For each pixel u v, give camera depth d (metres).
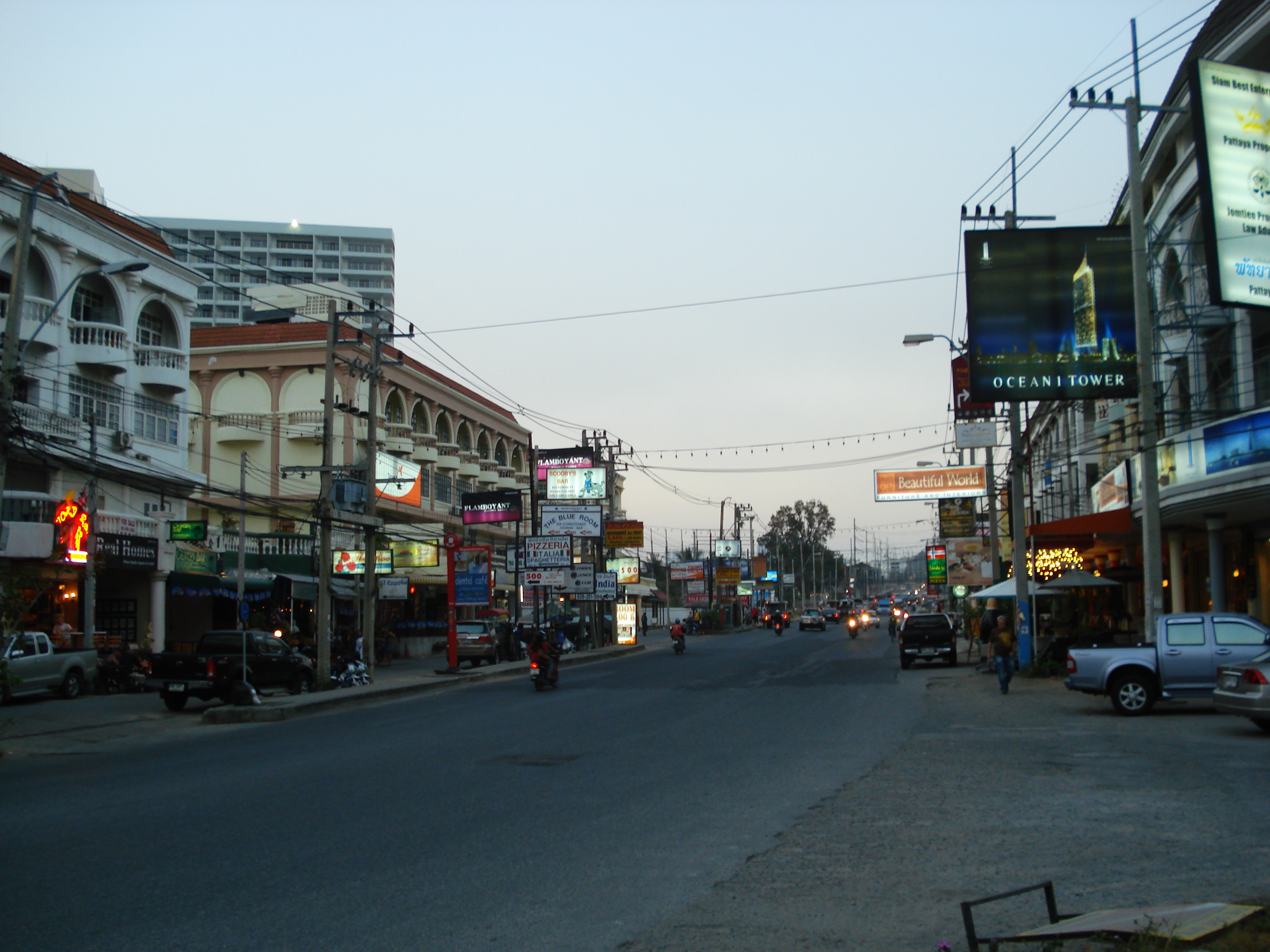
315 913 7.08
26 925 6.85
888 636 72.75
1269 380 25.39
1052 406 50.06
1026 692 25.08
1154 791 11.12
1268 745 14.47
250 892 7.66
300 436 46.81
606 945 6.36
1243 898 6.92
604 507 69.44
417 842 9.37
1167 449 24.52
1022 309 26.17
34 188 19.34
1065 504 49.59
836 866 8.30
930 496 48.22
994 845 8.89
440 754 15.91
